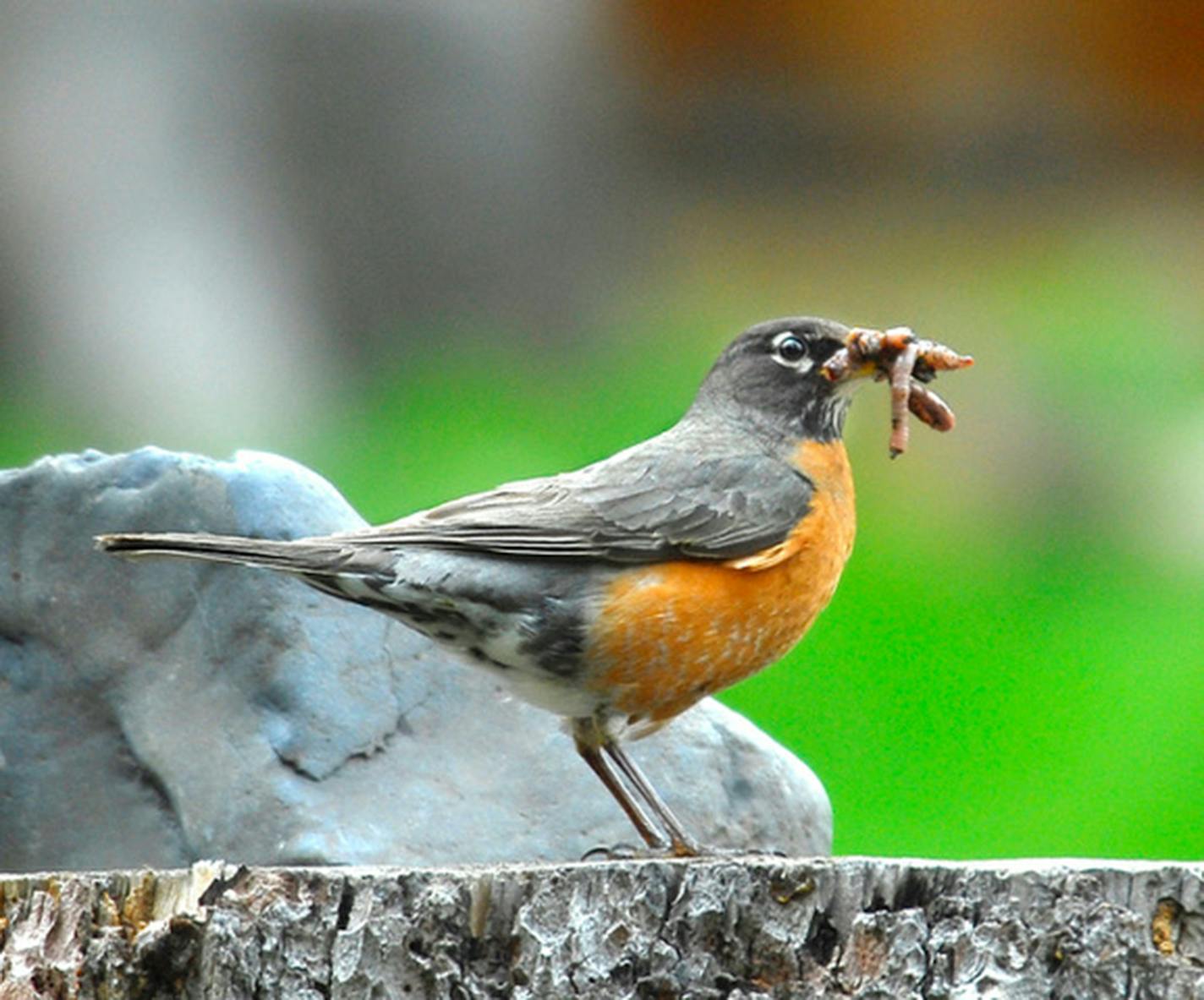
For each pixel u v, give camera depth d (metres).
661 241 18.72
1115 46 18.97
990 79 19.11
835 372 9.23
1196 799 12.14
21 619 8.96
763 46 18.89
